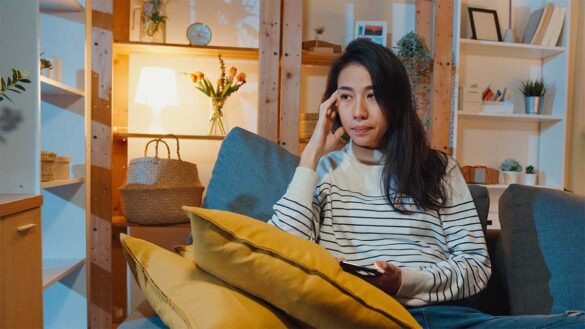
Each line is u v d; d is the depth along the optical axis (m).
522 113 3.18
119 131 2.71
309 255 0.85
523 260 1.30
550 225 1.28
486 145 3.17
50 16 2.27
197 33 2.60
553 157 3.07
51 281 1.86
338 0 2.96
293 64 2.56
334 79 1.33
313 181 1.19
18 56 1.72
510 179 3.07
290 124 2.56
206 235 0.84
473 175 2.94
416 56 2.65
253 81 2.87
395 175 1.22
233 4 2.84
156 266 1.01
